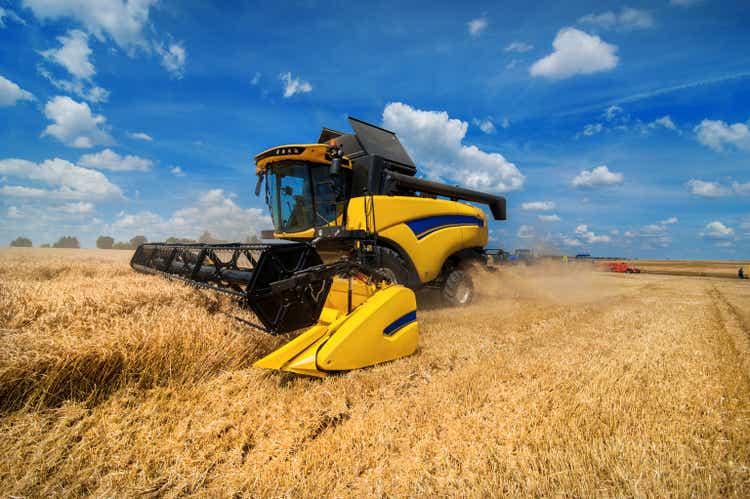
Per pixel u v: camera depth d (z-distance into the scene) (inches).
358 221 226.8
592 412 103.3
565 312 282.8
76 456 81.0
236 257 157.1
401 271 243.3
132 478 76.1
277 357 118.2
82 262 358.0
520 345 181.3
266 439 91.7
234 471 79.1
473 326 220.2
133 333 114.2
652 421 99.6
